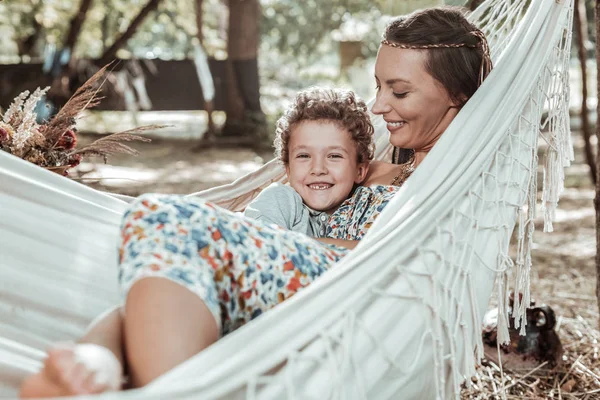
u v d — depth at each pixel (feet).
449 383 5.44
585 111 21.13
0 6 42.70
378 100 6.73
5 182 5.32
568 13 7.04
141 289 4.35
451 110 6.72
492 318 9.61
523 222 6.35
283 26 53.83
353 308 4.63
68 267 5.38
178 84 41.50
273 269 4.93
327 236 6.51
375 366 4.64
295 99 6.86
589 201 22.80
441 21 6.63
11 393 4.25
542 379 9.31
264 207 6.43
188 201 4.82
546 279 14.39
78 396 3.68
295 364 4.22
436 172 5.66
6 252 5.22
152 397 3.55
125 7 46.39
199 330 4.34
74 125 8.08
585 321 11.42
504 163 6.19
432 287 5.17
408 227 5.18
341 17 53.06
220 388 3.83
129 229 4.65
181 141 38.68
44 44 49.49
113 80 38.22
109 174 27.12
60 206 5.54
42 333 5.24
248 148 36.50
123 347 4.50
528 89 6.51
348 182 6.68
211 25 48.91
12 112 7.88
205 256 4.67
